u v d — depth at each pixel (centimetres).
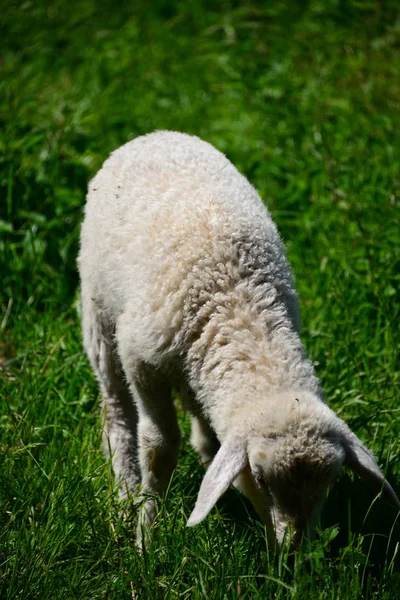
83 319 743
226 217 637
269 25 1427
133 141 751
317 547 545
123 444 726
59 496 619
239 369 588
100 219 698
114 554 607
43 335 827
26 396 748
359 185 984
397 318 828
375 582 596
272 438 546
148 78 1327
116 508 640
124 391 732
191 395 645
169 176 677
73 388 780
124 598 571
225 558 578
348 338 812
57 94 1276
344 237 919
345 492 664
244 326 602
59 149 1016
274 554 566
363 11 1435
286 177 1030
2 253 916
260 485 559
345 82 1249
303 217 959
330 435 550
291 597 535
